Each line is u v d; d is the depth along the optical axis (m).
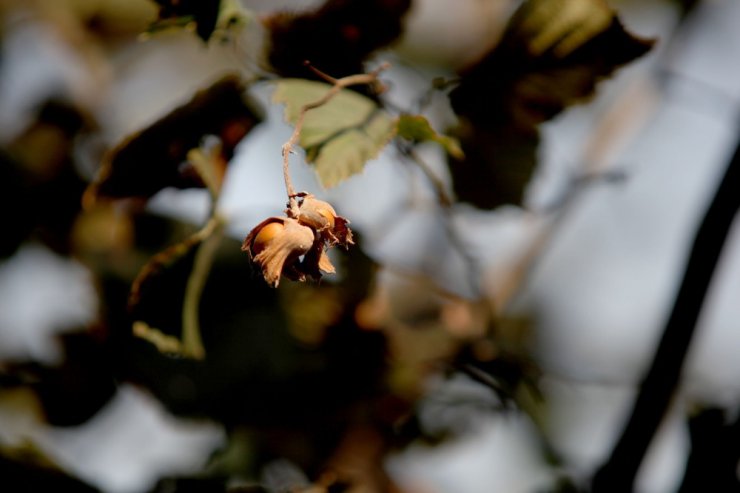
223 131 1.17
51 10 1.44
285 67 1.16
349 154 1.11
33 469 1.21
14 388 1.28
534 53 1.16
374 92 1.16
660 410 1.23
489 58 1.17
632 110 1.42
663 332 1.24
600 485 1.24
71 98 1.39
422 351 1.29
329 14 1.16
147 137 1.16
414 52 1.36
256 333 1.27
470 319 1.30
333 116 1.12
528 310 1.46
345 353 1.28
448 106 1.18
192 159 1.17
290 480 1.27
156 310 1.20
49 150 1.35
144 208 1.30
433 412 1.29
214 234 1.20
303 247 1.08
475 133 1.19
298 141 1.11
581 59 1.16
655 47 1.16
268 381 1.27
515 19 1.16
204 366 1.27
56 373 1.28
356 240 1.26
